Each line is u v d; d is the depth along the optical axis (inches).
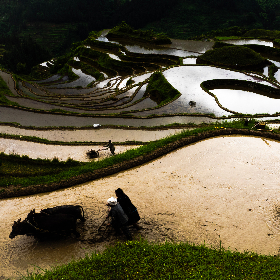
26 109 1097.4
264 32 2498.8
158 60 2048.5
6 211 435.2
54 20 5000.0
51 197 468.1
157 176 513.7
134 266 288.7
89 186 496.4
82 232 372.5
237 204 425.7
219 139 660.7
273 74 1588.3
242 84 1398.9
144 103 1264.8
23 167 634.8
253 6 4478.3
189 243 350.3
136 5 4591.5
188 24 4323.3
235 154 584.4
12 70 2960.1
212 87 1392.7
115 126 887.7
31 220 338.6
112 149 662.5
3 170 614.9
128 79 1756.9
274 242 354.0
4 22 5152.6
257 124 698.2
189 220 392.2
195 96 1240.2
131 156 569.9
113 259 300.0
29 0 5398.6
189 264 290.8
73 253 341.4
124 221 341.1
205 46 2359.7
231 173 511.8
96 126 878.4
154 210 413.7
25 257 339.3
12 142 749.3
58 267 308.0
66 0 5157.5
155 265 289.9
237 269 281.7
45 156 677.3
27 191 483.5
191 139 644.7
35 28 4845.0
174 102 1175.0
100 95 1477.6
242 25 4173.2
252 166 534.9
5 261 335.3
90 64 2338.8
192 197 444.1
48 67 3038.9
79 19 4995.1
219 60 1726.1
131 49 2327.8
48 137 818.8
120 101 1321.4
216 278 265.9
